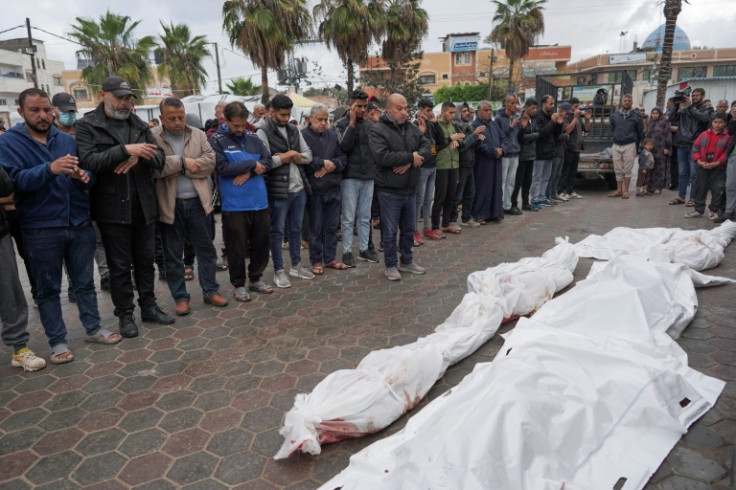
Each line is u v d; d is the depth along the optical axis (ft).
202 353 11.43
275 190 15.47
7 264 10.47
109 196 11.60
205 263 14.29
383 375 8.79
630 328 10.57
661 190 32.55
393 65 61.00
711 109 26.58
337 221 17.70
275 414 8.95
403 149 15.49
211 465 7.64
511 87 100.73
